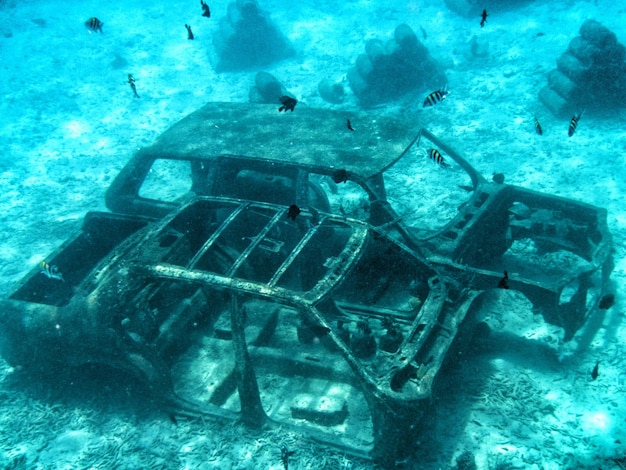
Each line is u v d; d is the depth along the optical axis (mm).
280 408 5488
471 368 5625
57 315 5402
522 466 4469
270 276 7254
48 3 29719
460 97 13227
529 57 14195
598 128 10484
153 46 21578
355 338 5520
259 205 6199
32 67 20797
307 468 4559
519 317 6328
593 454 4492
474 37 15273
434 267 5637
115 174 12422
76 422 5652
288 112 8656
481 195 6863
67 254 7121
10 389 6227
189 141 7996
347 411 5234
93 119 15844
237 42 17656
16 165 13398
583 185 8984
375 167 6461
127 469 4973
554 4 16641
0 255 9680
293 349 6117
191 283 5012
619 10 14820
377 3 21531
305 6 22938
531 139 10781
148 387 5207
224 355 6086
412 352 4402
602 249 5578
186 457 4945
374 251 6262
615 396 5043
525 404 5086
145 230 6301
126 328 5359
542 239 6441
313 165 6703
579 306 5488
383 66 13242
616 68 10305
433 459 4590
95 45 22469
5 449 5453
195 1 26781
